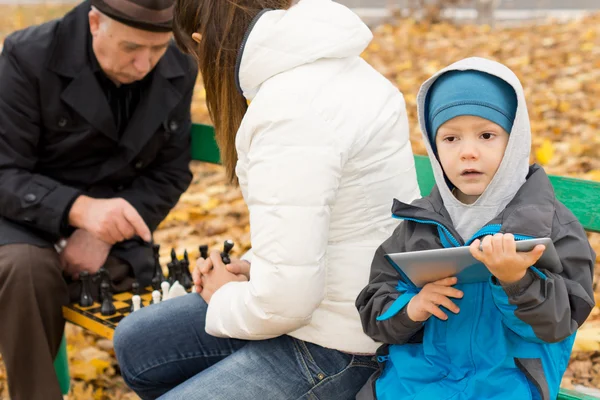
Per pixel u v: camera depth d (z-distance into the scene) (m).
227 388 3.02
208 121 9.55
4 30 16.22
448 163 2.74
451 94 2.69
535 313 2.43
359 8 17.14
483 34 12.73
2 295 4.14
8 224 4.36
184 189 4.96
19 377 4.25
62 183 4.68
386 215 3.02
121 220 4.41
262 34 2.90
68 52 4.37
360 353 3.04
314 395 3.03
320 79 2.90
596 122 8.17
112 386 5.15
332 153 2.79
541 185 2.69
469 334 2.70
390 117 3.02
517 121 2.63
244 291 2.97
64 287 4.35
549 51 11.12
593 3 16.19
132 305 4.39
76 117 4.45
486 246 2.35
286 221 2.75
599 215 3.47
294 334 3.07
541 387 2.58
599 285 5.41
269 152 2.79
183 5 3.20
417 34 13.10
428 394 2.71
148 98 4.56
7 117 4.34
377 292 2.85
